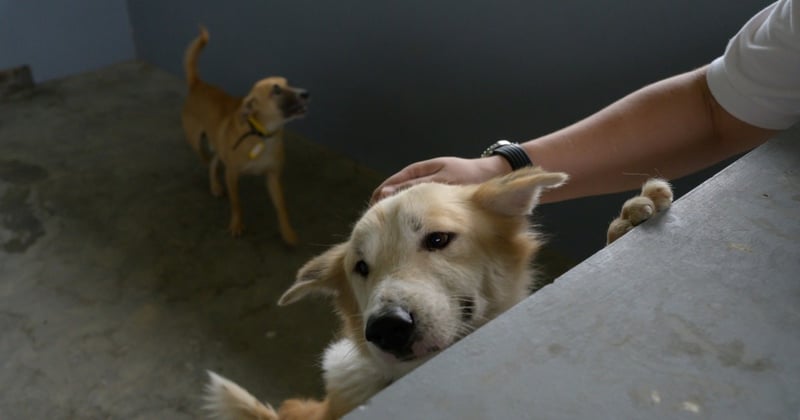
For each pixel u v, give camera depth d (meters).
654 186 0.91
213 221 3.11
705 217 0.75
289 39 3.55
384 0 2.95
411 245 1.08
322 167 3.47
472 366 0.58
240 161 2.88
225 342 2.44
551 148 1.26
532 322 0.62
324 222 3.08
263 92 2.76
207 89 3.20
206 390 2.22
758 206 0.75
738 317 0.62
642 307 0.63
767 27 1.06
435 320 1.01
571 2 2.32
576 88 2.45
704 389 0.55
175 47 4.31
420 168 1.31
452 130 2.96
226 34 3.92
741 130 1.14
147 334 2.47
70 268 2.80
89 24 4.37
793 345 0.58
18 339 2.44
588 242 2.60
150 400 2.20
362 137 3.41
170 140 3.73
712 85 1.15
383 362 1.08
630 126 1.21
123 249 2.92
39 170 3.45
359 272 1.15
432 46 2.85
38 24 4.16
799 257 0.68
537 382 0.56
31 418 2.14
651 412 0.54
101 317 2.55
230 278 2.76
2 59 4.12
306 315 2.55
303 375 2.29
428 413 0.54
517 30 2.52
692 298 0.64
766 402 0.54
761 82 1.07
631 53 2.26
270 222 3.10
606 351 0.59
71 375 2.30
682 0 2.07
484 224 1.15
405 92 3.08
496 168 1.29
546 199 1.27
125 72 4.48
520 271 1.19
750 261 0.68
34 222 3.08
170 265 2.83
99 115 3.97
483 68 2.71
